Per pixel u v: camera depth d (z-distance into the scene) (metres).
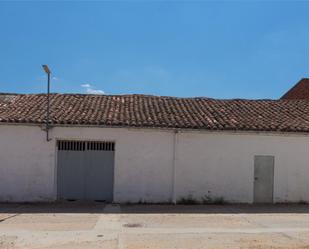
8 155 18.59
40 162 18.69
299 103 23.64
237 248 11.28
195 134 19.16
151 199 18.92
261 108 22.28
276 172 19.61
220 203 19.19
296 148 19.73
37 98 21.77
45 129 18.56
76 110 20.03
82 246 11.30
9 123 18.34
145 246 11.34
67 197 18.84
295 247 11.51
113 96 22.89
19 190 18.61
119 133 18.86
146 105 21.59
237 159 19.36
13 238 12.12
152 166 18.97
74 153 18.94
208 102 22.86
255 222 15.04
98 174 18.94
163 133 19.02
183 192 19.03
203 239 12.26
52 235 12.55
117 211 16.83
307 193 19.72
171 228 13.73
